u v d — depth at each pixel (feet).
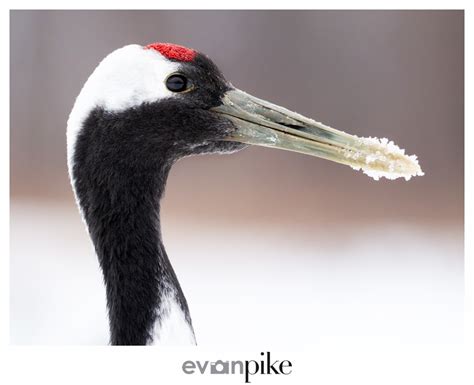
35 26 59.88
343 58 61.93
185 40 59.98
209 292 43.96
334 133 21.98
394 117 61.57
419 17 61.57
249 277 46.52
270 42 61.36
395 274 47.67
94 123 21.06
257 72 61.21
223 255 49.52
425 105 61.11
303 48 61.87
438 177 59.88
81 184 21.34
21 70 59.93
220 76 22.17
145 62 21.25
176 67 21.47
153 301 20.99
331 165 60.18
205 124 21.77
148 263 21.18
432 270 48.19
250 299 43.29
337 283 46.21
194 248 50.65
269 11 61.11
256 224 55.88
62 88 60.34
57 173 59.67
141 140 21.29
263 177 60.08
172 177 58.85
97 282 43.93
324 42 61.93
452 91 60.70
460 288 45.57
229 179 59.72
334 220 56.13
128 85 21.08
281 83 61.57
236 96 22.16
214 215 55.88
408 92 61.52
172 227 54.19
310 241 52.75
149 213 21.49
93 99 21.04
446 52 61.11
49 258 47.01
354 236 54.08
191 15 60.13
